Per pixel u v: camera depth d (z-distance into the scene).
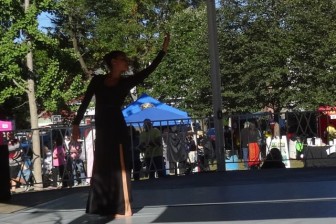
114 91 5.43
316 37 25.06
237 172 9.66
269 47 25.33
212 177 8.99
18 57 19.00
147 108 16.78
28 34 19.34
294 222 5.00
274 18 25.53
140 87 29.69
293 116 11.91
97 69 30.53
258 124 11.80
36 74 20.39
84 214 5.95
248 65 25.47
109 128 5.46
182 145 11.74
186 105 29.06
